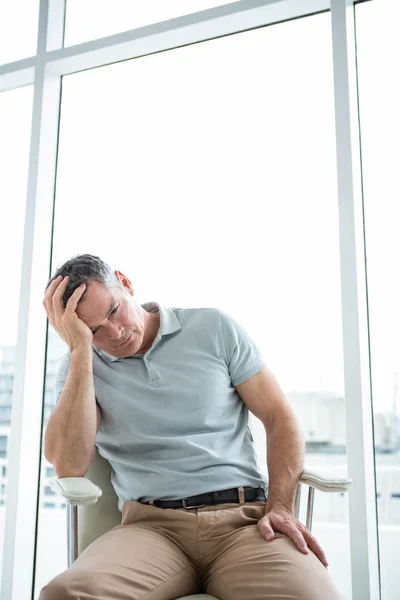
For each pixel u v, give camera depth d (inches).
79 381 57.1
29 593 76.3
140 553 49.3
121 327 57.2
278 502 53.6
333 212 74.0
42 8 87.4
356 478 62.9
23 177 88.5
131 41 81.3
